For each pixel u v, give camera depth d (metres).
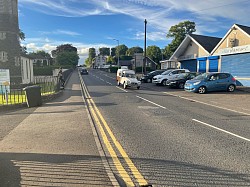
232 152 5.40
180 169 4.48
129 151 5.44
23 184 3.72
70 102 13.37
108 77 42.84
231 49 22.44
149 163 4.76
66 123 8.10
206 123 8.32
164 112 10.43
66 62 106.25
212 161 4.87
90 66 152.25
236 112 10.60
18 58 26.69
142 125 7.97
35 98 12.03
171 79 23.11
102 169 4.32
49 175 4.05
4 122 8.38
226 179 4.10
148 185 3.84
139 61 78.94
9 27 25.61
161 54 84.75
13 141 6.05
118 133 6.96
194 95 17.22
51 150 5.35
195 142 6.13
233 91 19.27
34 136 6.52
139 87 22.41
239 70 22.61
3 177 3.96
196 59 29.78
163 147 5.73
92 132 6.94
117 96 16.31
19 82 26.61
